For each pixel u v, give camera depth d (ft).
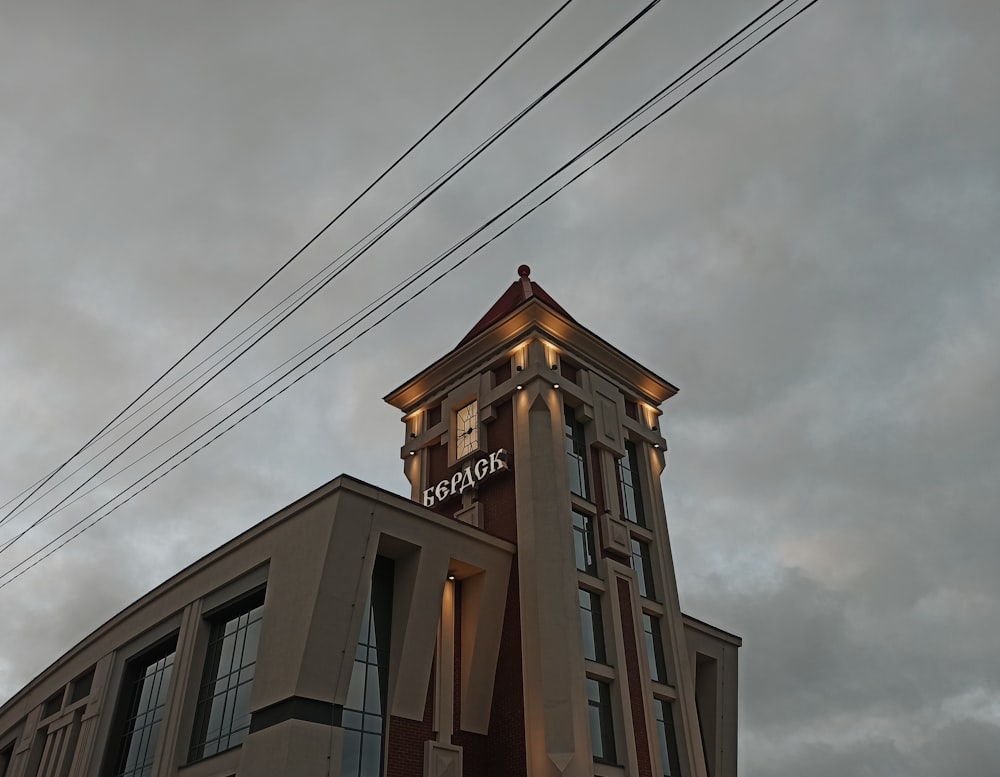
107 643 119.34
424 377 134.10
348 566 87.35
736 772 124.77
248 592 94.79
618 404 127.65
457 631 101.60
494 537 104.88
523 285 140.67
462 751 92.79
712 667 129.49
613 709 100.27
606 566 109.81
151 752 100.42
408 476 129.80
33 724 132.57
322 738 79.71
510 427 117.60
